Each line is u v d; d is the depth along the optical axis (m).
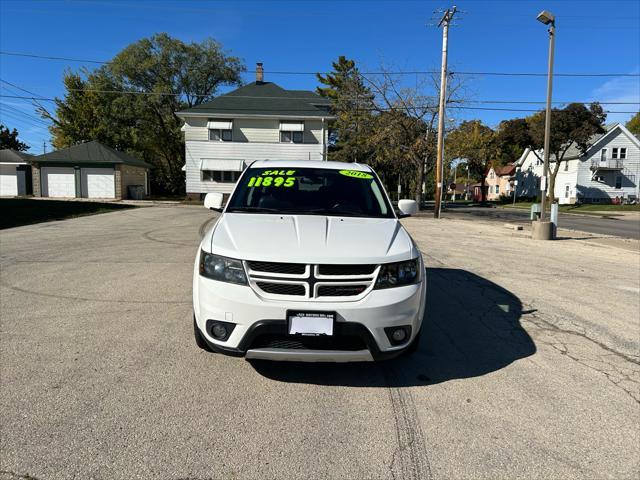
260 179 4.79
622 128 48.31
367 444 2.71
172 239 11.19
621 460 2.62
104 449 2.57
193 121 32.22
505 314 5.48
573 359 4.11
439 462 2.56
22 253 8.84
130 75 40.34
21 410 2.95
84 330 4.50
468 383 3.57
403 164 33.88
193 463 2.48
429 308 5.68
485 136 47.25
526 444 2.75
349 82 31.33
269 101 33.72
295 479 2.38
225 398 3.20
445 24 23.17
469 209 39.56
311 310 3.07
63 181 33.66
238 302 3.12
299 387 3.41
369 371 3.74
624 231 19.06
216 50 42.25
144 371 3.59
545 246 12.38
